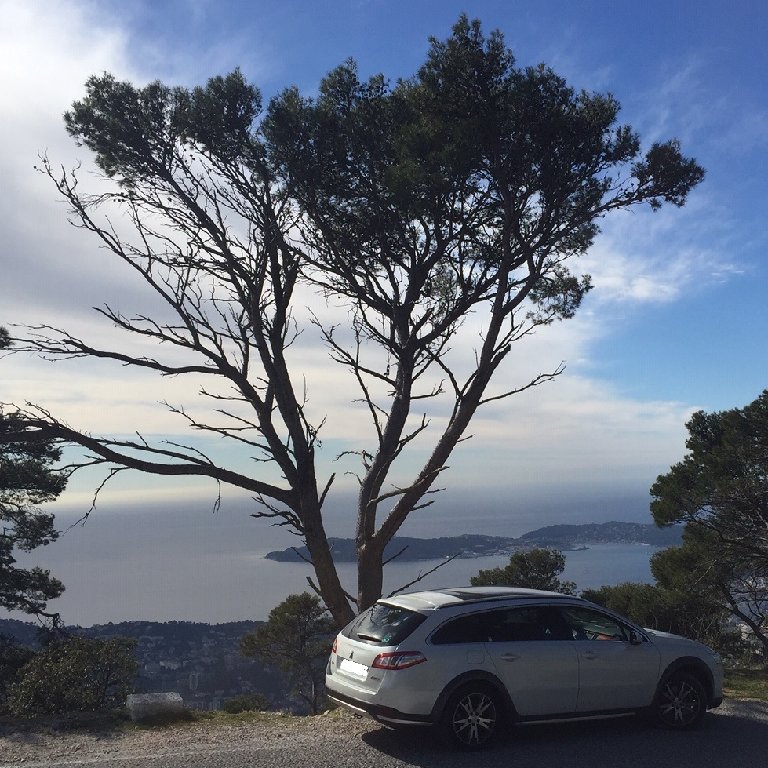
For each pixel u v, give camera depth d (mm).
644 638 8055
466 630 7273
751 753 7039
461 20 11297
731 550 16688
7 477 22984
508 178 11609
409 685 6871
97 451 10859
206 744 7277
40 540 26203
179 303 11641
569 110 11547
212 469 11422
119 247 11609
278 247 12148
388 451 12391
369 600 11758
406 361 12453
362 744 7266
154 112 11844
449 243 12242
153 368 11398
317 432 11656
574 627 7773
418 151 11000
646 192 12125
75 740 7418
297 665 25438
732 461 16516
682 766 6613
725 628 18000
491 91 11305
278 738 7512
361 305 12484
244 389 11859
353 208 12164
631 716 7934
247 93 11805
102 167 12156
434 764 6609
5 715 8688
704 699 8086
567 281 13906
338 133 11750
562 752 7016
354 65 12070
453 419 11805
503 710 7270
